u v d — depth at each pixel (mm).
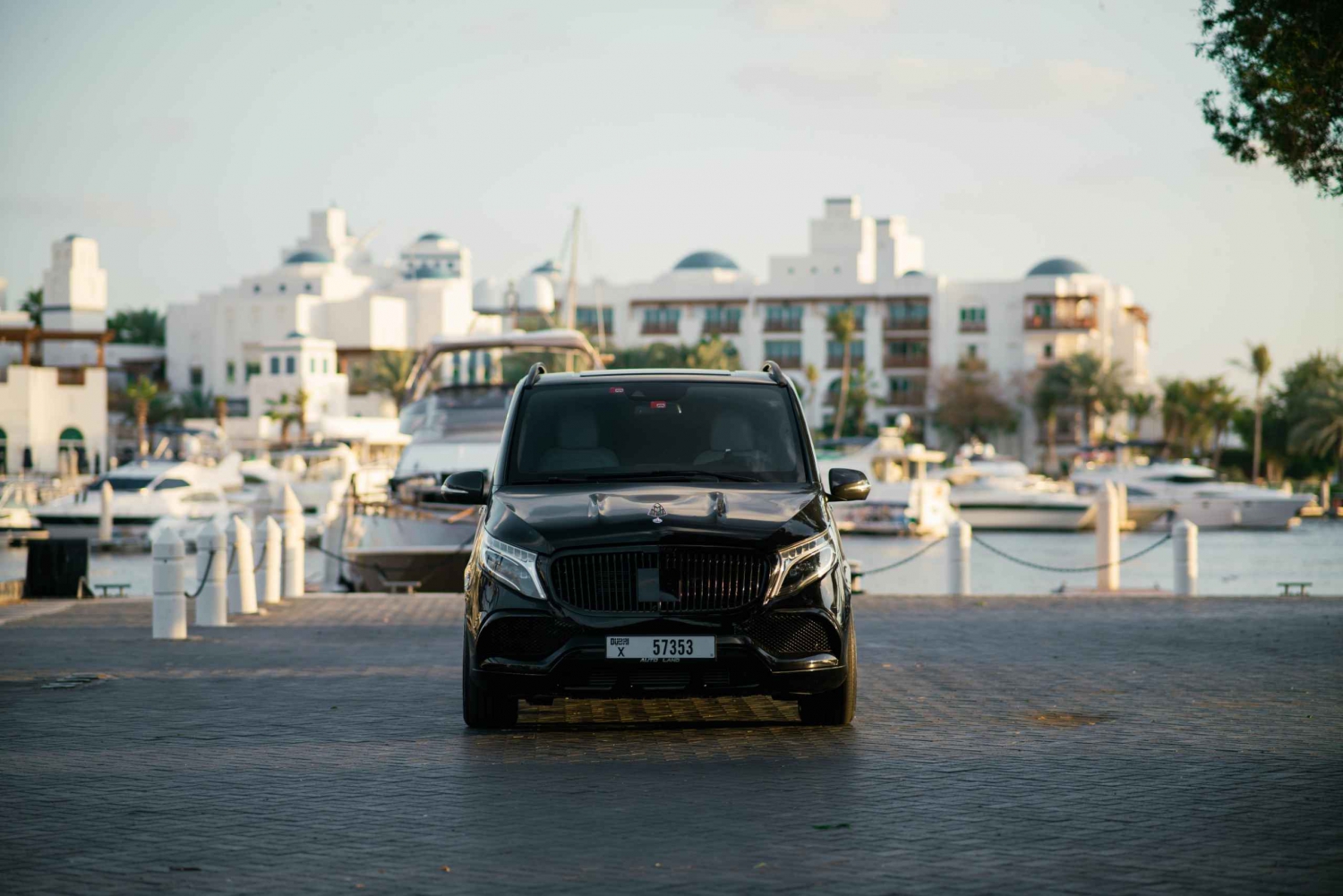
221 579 16328
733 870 5574
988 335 114812
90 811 6750
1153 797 6922
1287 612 17766
